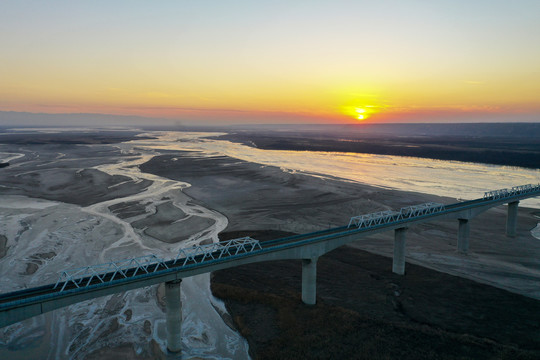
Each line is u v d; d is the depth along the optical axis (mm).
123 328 43438
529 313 46188
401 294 51094
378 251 67688
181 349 39312
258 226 80938
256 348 39250
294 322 43375
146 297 51000
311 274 47406
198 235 74938
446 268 60500
